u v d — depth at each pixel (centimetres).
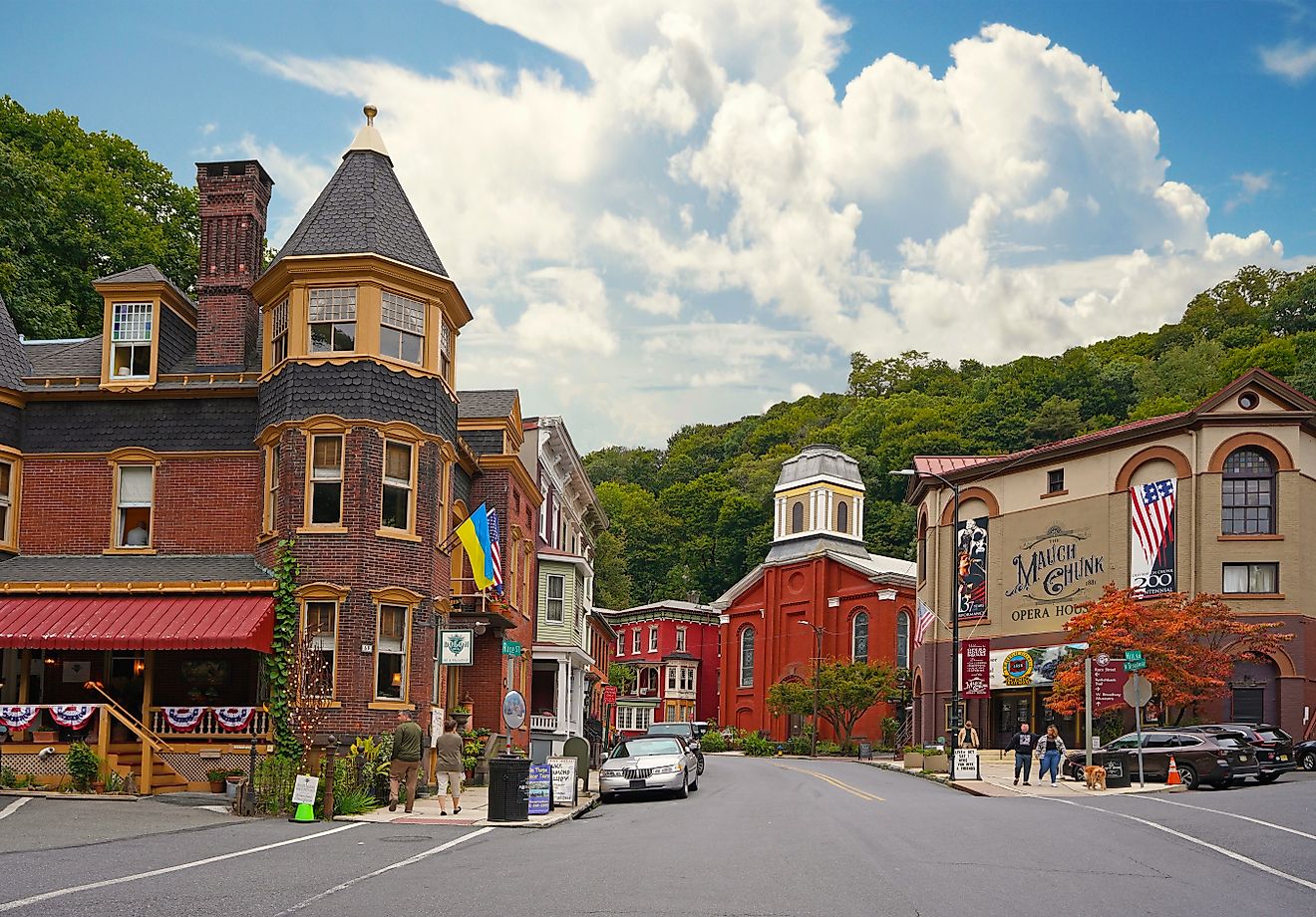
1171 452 4906
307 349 2788
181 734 2633
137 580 2798
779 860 1593
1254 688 4594
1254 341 11681
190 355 3155
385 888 1302
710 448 15462
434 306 2902
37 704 2817
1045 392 11062
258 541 2847
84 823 1934
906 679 8056
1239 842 1831
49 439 2989
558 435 4581
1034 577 5441
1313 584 4709
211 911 1130
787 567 9181
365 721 2655
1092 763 3591
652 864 1542
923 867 1528
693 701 10281
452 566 3431
